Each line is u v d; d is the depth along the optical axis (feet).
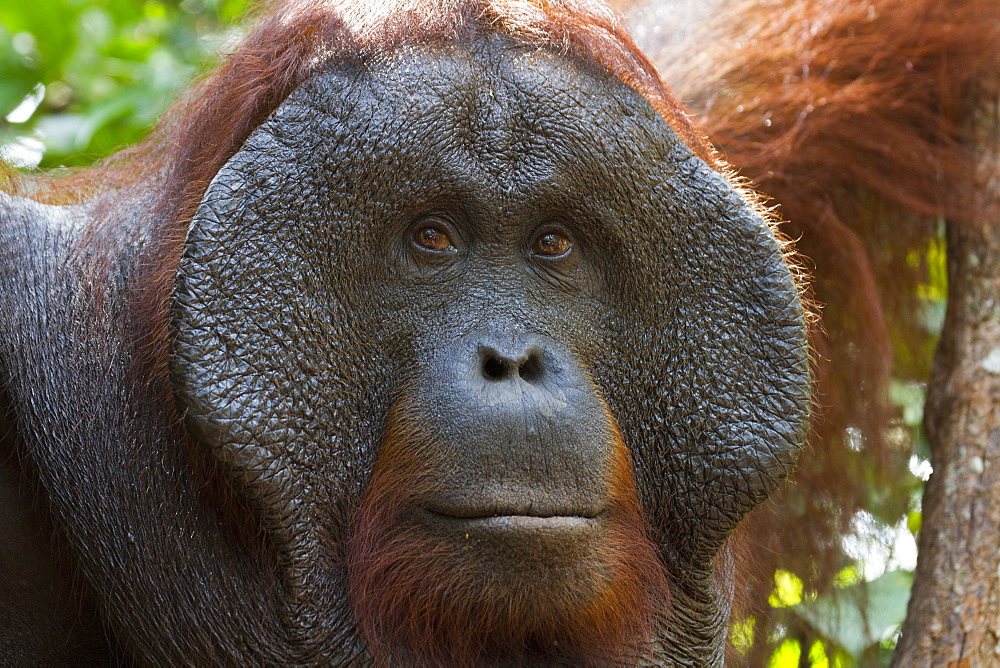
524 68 7.53
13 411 8.49
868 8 12.85
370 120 7.30
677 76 12.51
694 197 7.73
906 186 13.02
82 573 8.36
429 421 7.16
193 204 8.00
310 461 7.36
